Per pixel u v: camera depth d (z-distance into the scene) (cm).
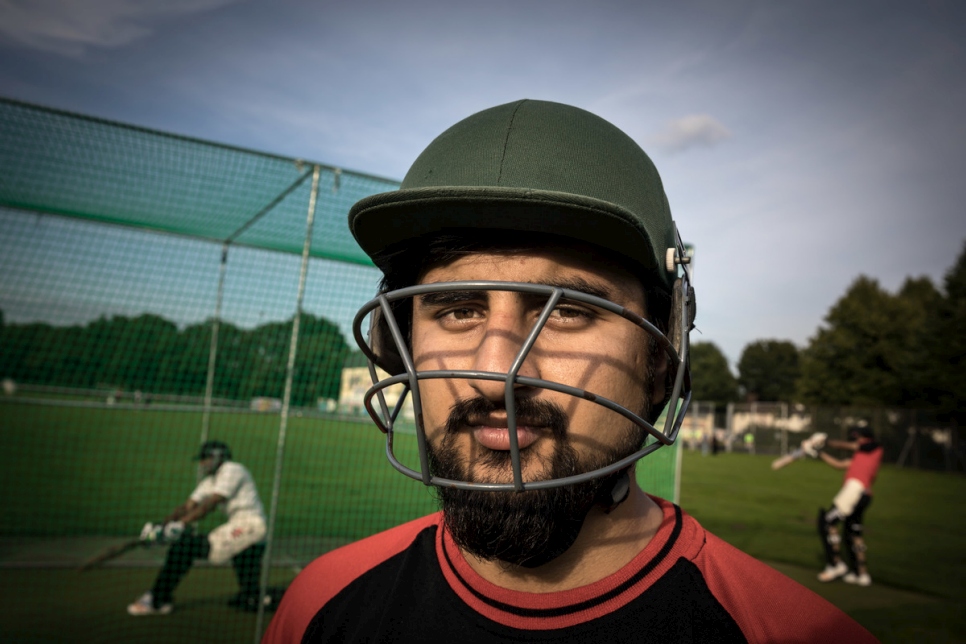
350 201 433
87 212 552
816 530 820
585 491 69
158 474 913
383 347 94
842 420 2673
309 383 601
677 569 78
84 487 780
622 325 72
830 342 3619
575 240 70
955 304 2950
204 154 401
